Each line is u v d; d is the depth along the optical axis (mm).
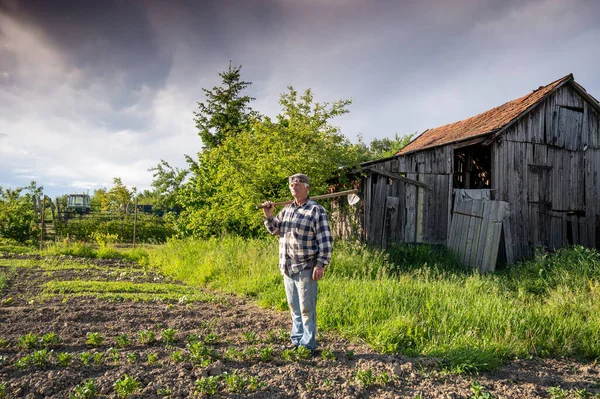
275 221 4043
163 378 3193
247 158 11391
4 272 8227
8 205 16484
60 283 7070
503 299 5977
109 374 3246
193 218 13930
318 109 12430
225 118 24766
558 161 12172
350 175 12133
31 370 3289
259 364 3588
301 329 3998
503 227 10297
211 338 4125
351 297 5570
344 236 12469
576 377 3736
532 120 11758
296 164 10586
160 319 4996
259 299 6414
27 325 4492
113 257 11969
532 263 9414
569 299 6176
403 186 11641
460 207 11180
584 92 12328
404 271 9211
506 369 3844
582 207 12414
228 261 8859
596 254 8758
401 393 3139
